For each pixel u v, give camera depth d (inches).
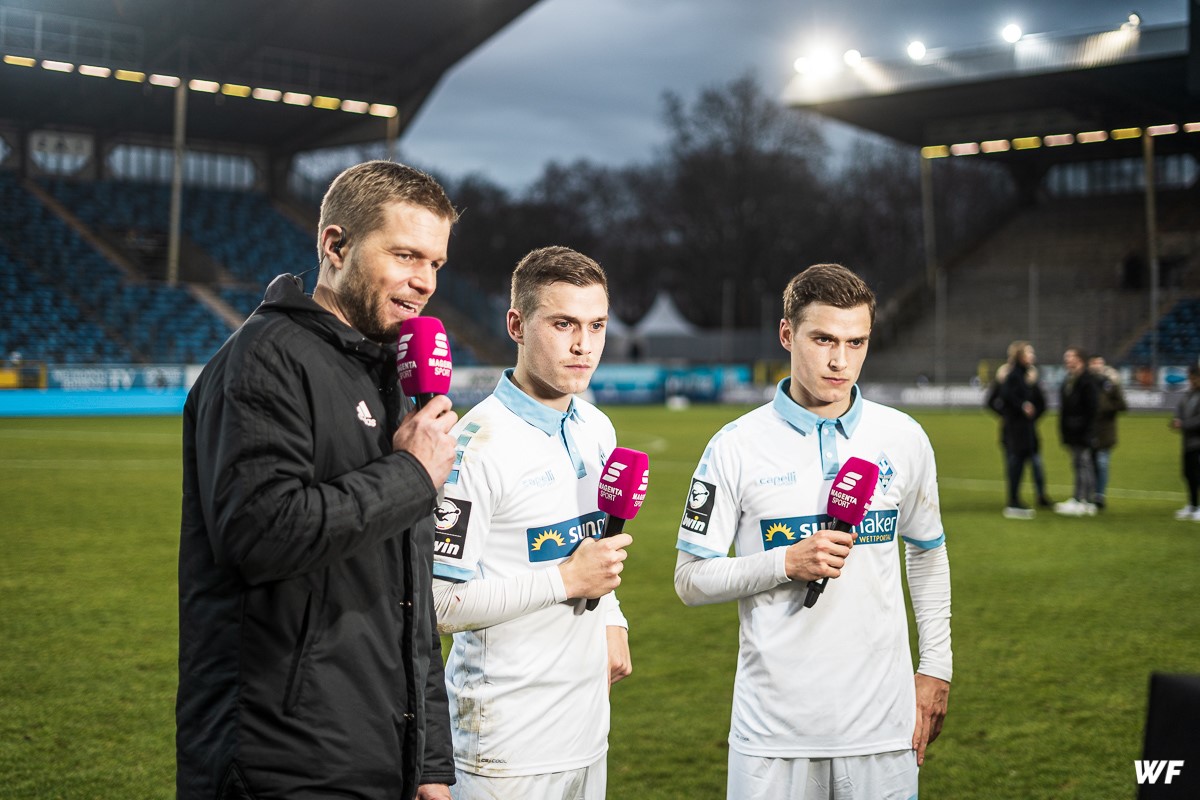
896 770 100.3
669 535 377.7
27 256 1207.6
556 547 97.9
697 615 254.8
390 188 76.6
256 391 71.2
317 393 74.2
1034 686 197.2
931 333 1418.6
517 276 100.6
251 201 1489.9
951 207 2028.8
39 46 1031.0
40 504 435.5
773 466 104.1
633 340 1542.8
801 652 99.0
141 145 1435.8
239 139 1464.1
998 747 165.9
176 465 585.3
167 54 1070.4
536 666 94.0
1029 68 1157.1
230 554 69.3
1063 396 429.4
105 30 1062.4
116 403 1050.1
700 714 181.6
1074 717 179.8
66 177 1379.2
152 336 1132.5
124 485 498.9
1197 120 1279.5
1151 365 1178.6
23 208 1286.9
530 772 93.5
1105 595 275.3
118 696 189.5
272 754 71.3
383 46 1162.6
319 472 74.2
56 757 160.1
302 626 73.2
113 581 287.6
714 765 158.6
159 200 1400.1
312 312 75.6
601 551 92.8
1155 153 1477.6
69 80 1127.0
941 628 107.3
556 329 96.6
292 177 1533.0
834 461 103.1
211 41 1095.6
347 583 75.2
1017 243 1533.0
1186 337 1218.6
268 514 68.6
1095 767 157.3
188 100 1211.2
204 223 1400.1
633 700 189.5
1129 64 1096.2
